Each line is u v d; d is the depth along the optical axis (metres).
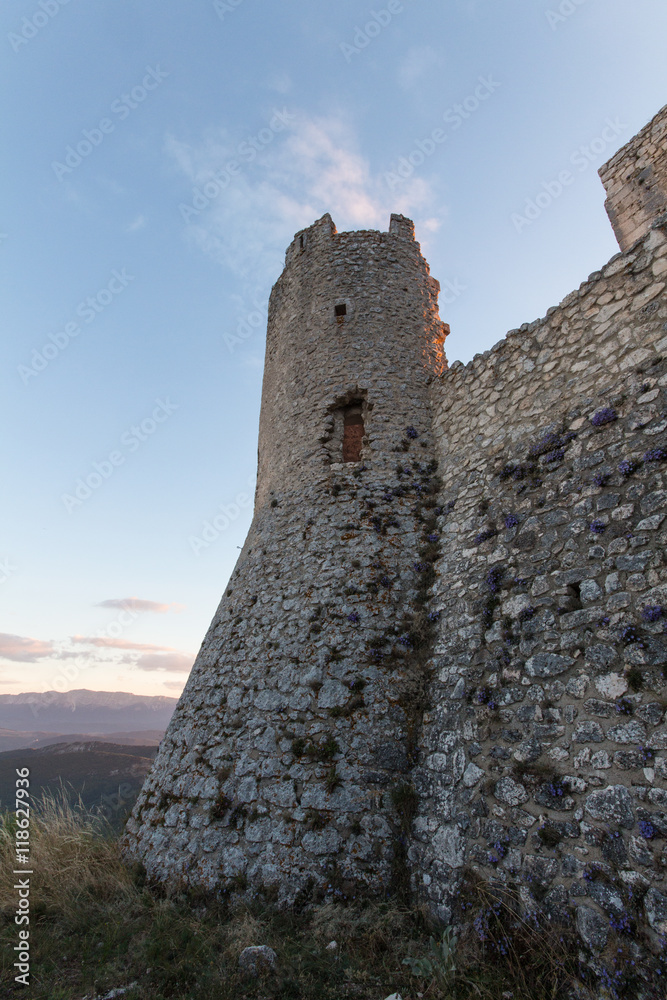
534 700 5.62
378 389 10.44
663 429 5.66
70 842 7.51
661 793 4.23
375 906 5.62
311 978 4.48
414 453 9.75
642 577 5.17
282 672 7.99
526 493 7.12
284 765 7.04
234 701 8.22
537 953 4.33
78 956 5.05
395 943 5.02
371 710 7.18
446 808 5.95
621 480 5.86
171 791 7.86
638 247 6.72
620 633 5.11
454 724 6.43
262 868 6.28
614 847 4.34
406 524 8.95
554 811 4.90
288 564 9.24
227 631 9.42
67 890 6.37
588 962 4.09
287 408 11.20
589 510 6.08
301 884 6.00
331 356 10.98
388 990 4.34
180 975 4.50
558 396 7.32
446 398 9.91
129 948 5.12
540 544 6.51
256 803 6.87
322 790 6.62
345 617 8.09
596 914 4.21
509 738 5.68
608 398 6.51
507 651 6.21
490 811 5.48
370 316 11.27
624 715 4.75
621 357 6.54
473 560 7.51
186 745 8.32
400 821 6.34
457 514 8.34
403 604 8.16
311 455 10.20
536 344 7.99
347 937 5.18
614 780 4.58
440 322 11.88
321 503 9.51
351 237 12.35
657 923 3.86
